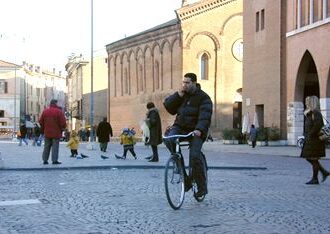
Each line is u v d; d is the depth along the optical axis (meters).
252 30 46.41
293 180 14.99
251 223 8.37
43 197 11.13
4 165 18.27
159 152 31.66
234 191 12.20
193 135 9.95
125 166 18.28
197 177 10.23
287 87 41.53
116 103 75.69
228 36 60.53
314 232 7.74
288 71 41.28
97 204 10.20
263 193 11.90
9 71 100.31
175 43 61.28
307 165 21.44
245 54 47.69
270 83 43.44
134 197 11.09
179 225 8.21
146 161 21.25
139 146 43.81
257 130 42.41
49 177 15.16
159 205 10.07
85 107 89.19
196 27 60.00
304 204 10.33
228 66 60.59
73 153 24.45
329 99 35.47
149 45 66.44
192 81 10.05
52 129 19.05
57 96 137.50
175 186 9.63
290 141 41.09
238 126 59.94
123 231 7.79
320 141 13.86
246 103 47.28
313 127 13.82
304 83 40.28
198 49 60.19
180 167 9.79
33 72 118.38
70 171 17.14
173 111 10.45
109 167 18.16
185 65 59.84
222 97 60.38
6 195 11.45
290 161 24.14
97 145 42.94
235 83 60.69
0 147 39.53
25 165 18.50
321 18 36.34
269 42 43.59
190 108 10.06
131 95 71.44
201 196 10.45
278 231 7.78
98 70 88.69
